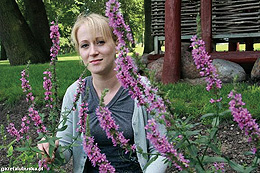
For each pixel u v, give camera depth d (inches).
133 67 55.0
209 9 269.4
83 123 73.6
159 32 333.1
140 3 1113.4
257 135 51.9
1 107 233.0
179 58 252.8
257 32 294.8
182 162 54.4
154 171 74.7
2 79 319.6
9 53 566.9
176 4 248.7
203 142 57.7
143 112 79.1
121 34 54.5
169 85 229.1
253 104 166.9
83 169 81.4
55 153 78.6
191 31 322.7
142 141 77.7
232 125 153.5
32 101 81.0
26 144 73.5
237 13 300.0
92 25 77.4
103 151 80.4
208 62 55.2
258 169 122.3
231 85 219.3
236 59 269.6
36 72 342.3
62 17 984.9
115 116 79.8
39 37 617.6
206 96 186.2
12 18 560.1
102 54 78.0
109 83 80.7
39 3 621.3
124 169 79.3
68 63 465.1
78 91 78.6
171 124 56.2
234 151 138.5
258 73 246.2
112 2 54.2
